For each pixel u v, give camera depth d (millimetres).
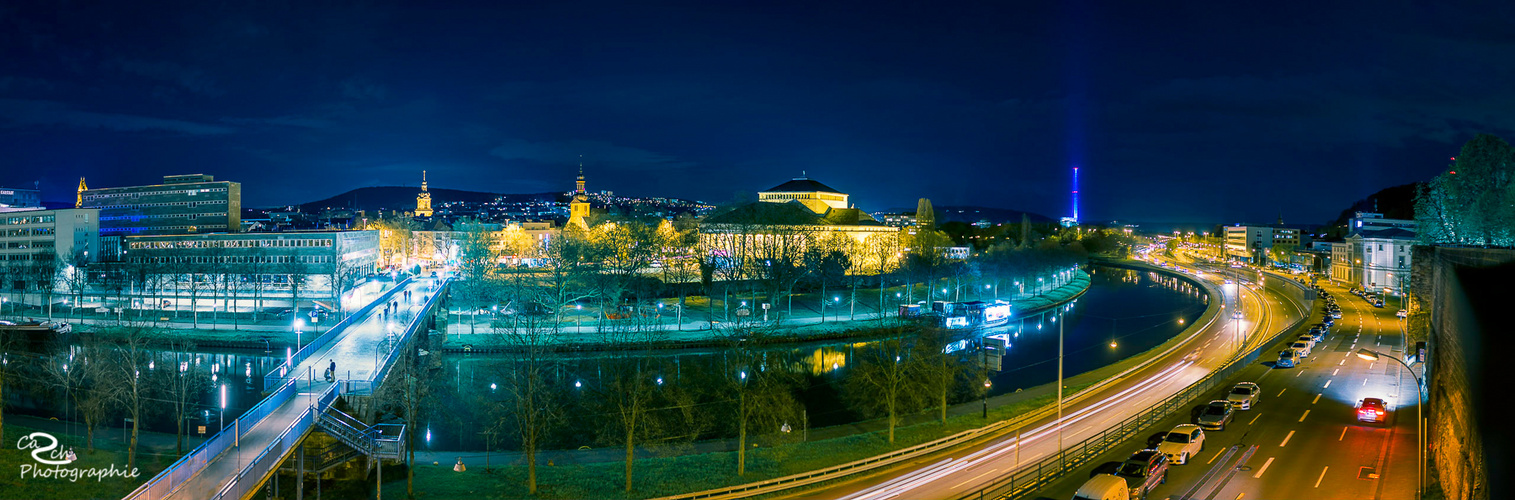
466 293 195750
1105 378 114750
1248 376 110375
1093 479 56750
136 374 88500
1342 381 105125
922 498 64938
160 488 57000
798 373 131500
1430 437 73000
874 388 95000
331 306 190875
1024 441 81062
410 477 71562
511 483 75250
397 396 95438
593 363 139500
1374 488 62875
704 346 154250
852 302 189625
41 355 134000
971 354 116375
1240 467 69000
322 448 74875
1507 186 131625
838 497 66062
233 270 198625
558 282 177500
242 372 132000
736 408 101375
